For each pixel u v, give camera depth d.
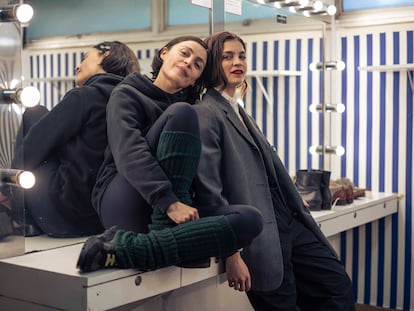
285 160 3.83
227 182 2.41
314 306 2.76
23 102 2.22
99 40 2.77
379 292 4.21
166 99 2.42
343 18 4.18
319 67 4.03
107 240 1.98
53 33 2.55
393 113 4.08
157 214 2.11
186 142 2.10
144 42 2.96
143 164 2.08
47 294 1.99
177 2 3.09
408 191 4.07
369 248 4.22
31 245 2.43
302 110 3.92
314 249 2.69
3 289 2.13
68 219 2.57
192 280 2.26
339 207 3.59
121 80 2.73
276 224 2.50
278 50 3.72
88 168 2.59
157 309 2.58
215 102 2.51
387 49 4.06
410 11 3.97
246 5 3.47
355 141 4.21
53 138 2.52
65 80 2.60
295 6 3.81
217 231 2.05
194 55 2.42
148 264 2.00
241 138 2.49
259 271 2.40
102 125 2.63
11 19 2.24
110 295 1.94
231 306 3.07
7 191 2.23
